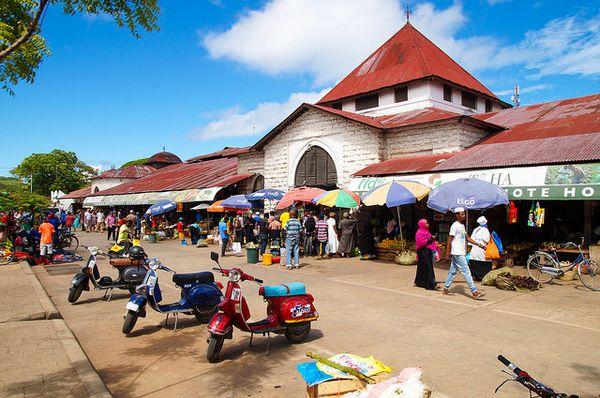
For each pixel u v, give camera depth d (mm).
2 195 17250
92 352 6086
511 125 17203
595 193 10531
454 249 9445
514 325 7203
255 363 5633
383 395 3285
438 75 21984
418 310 8266
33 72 4387
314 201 16109
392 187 13672
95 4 4094
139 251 9539
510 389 4715
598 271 11586
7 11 4191
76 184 62406
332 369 3861
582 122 14844
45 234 15227
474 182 11438
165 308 7223
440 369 5289
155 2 4270
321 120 20062
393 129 17719
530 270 11453
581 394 4598
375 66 26328
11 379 4754
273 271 13344
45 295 9227
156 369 5430
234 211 24656
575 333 6742
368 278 11906
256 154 25578
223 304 5832
